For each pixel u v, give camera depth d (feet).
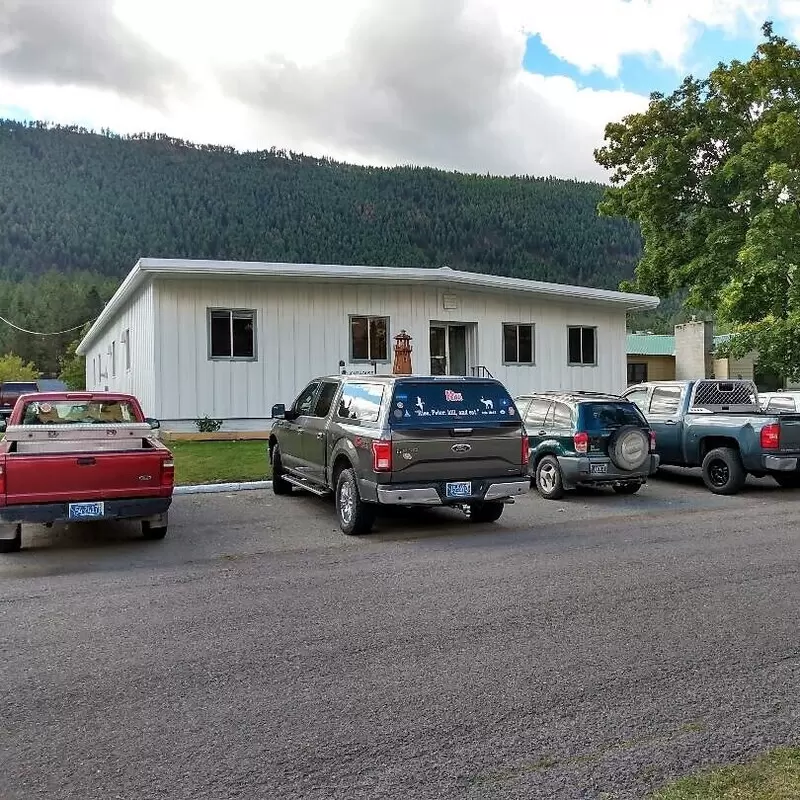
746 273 60.08
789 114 57.52
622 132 71.46
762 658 13.74
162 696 12.13
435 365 64.13
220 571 20.80
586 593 18.25
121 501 23.59
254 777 9.57
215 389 54.03
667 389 40.32
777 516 29.58
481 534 26.16
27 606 17.34
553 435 34.42
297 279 55.11
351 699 11.97
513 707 11.63
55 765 9.91
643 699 11.93
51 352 302.86
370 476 25.00
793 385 104.42
